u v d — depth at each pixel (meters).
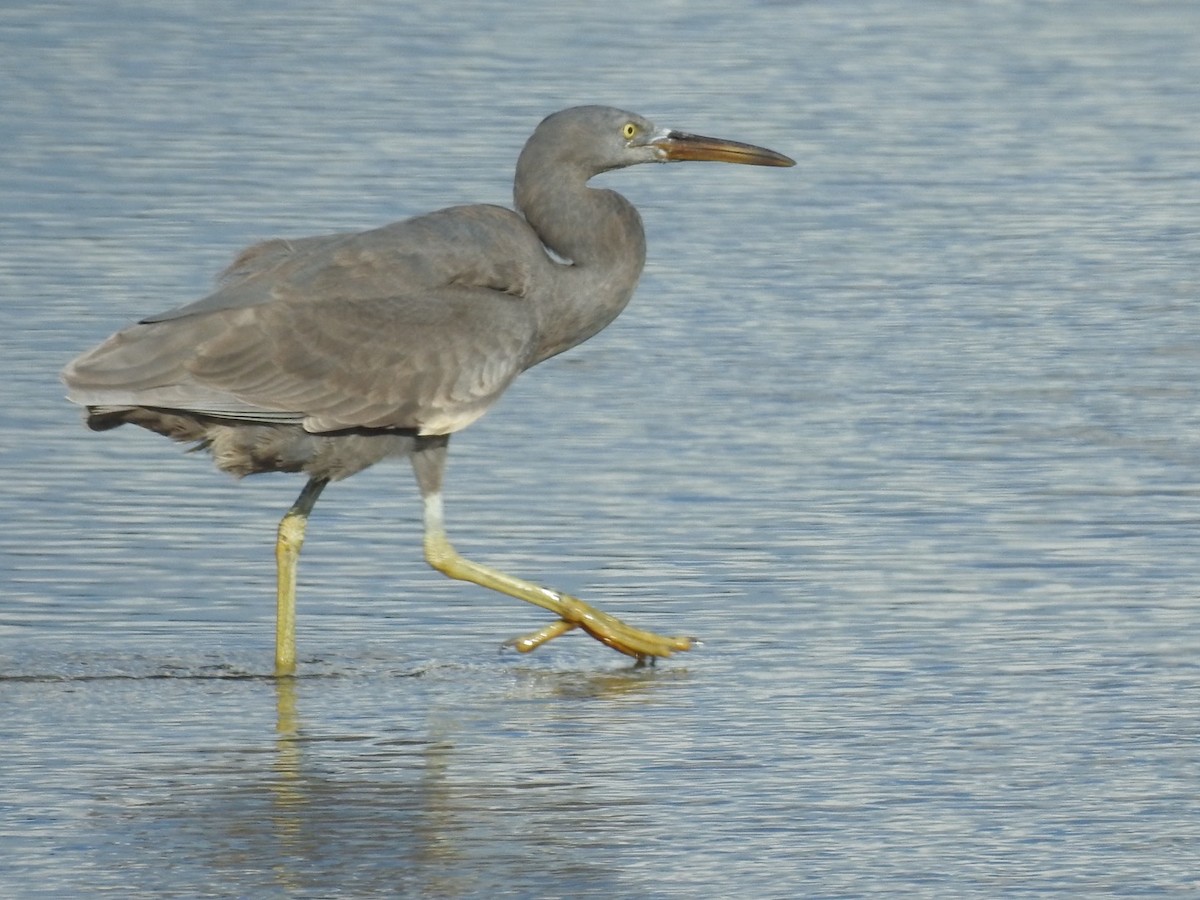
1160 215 23.69
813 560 14.09
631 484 15.66
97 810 10.17
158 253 21.81
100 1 36.00
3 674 12.25
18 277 20.92
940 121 28.20
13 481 15.70
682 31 33.84
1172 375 18.17
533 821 10.05
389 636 13.09
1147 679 11.98
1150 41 33.91
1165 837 9.83
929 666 12.24
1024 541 14.34
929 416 17.14
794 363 18.59
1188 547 14.17
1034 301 20.45
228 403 12.36
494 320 12.96
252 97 29.09
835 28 34.41
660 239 22.67
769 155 13.84
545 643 12.97
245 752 11.03
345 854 9.63
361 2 36.09
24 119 27.81
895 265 21.72
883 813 10.13
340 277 12.72
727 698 11.86
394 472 16.08
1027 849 9.70
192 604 13.52
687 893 9.23
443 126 27.30
